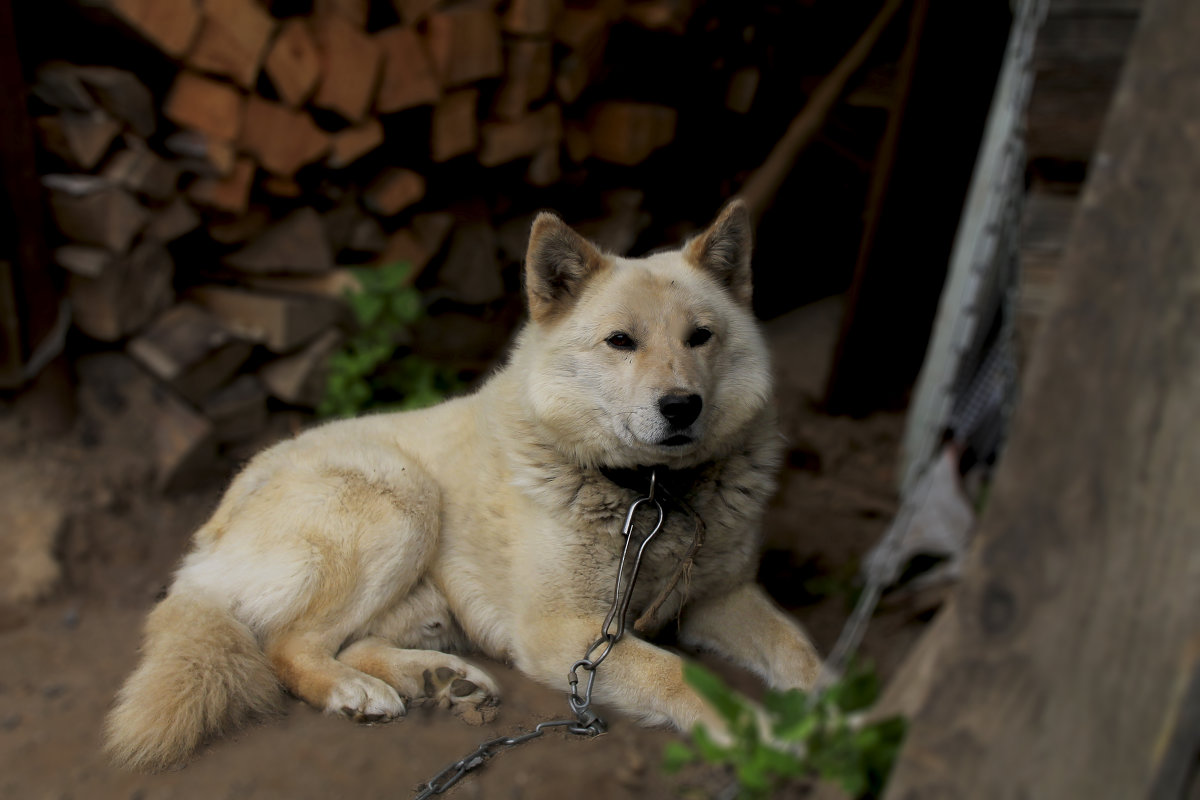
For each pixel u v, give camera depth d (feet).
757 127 21.42
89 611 12.64
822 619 11.20
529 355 9.92
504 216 19.11
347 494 9.66
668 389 8.63
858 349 16.48
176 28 13.17
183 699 8.16
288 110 14.78
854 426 16.63
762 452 9.80
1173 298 4.19
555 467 9.40
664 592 9.03
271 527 9.62
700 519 9.11
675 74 19.76
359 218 16.72
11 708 10.12
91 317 14.52
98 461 14.38
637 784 7.54
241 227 15.58
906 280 15.97
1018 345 7.18
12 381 14.06
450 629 10.39
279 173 15.02
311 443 10.61
